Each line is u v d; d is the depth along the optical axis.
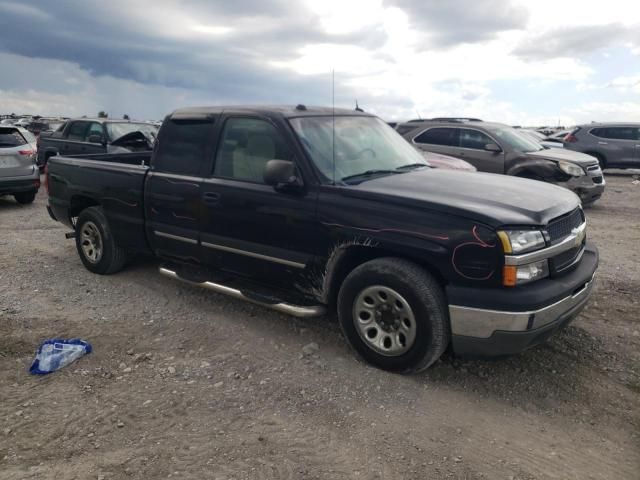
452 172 4.71
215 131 4.79
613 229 9.01
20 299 5.34
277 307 4.32
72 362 4.08
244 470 2.89
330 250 4.01
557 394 3.67
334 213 3.96
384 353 3.86
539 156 10.33
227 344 4.41
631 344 4.38
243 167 4.56
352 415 3.42
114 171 5.58
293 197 4.17
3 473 2.86
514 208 3.63
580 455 3.04
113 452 3.04
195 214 4.81
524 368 4.00
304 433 3.23
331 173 4.18
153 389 3.71
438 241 3.53
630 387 3.76
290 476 2.85
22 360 4.11
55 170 6.39
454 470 2.91
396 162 4.78
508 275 3.39
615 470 2.92
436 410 3.48
